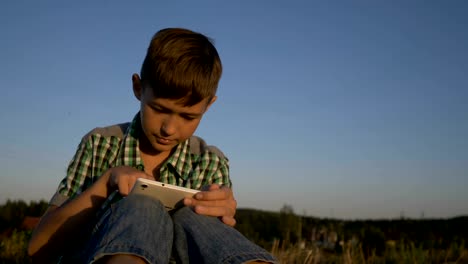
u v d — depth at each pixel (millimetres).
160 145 2055
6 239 5895
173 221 1604
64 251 1882
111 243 1188
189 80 1849
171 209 1668
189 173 2256
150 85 1902
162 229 1357
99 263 1209
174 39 1989
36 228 1886
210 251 1356
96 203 1732
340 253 6762
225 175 2346
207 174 2289
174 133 1977
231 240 1374
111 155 2156
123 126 2314
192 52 1959
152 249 1209
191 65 1884
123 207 1374
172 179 2221
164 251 1292
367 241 8742
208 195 1617
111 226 1314
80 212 1734
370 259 6496
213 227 1491
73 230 1778
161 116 1949
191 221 1547
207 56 2014
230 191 1803
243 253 1300
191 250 1465
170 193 1592
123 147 2150
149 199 1440
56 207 2033
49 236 1799
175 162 2209
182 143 2248
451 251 6793
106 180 1726
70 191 2082
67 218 1745
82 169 2111
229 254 1298
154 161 2250
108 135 2203
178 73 1842
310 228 9445
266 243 7754
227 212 1669
